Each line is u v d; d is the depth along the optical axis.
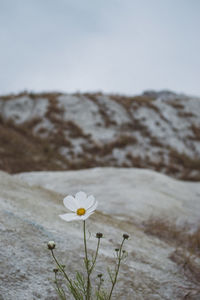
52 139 15.73
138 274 2.27
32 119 17.31
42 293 1.61
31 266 1.84
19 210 2.82
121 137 17.14
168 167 15.58
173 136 18.80
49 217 3.00
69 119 17.81
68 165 13.41
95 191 6.98
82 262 2.12
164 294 2.06
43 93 21.44
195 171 15.66
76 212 1.17
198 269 2.81
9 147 12.33
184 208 6.66
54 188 7.36
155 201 6.50
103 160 15.04
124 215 5.20
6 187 3.90
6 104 18.45
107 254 2.45
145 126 18.84
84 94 21.55
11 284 1.60
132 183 8.00
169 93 36.69
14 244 2.04
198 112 22.58
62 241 2.38
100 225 3.45
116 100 20.98
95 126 17.78
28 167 11.20
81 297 1.36
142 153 16.31
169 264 2.78
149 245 3.35
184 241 4.14
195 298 2.09
